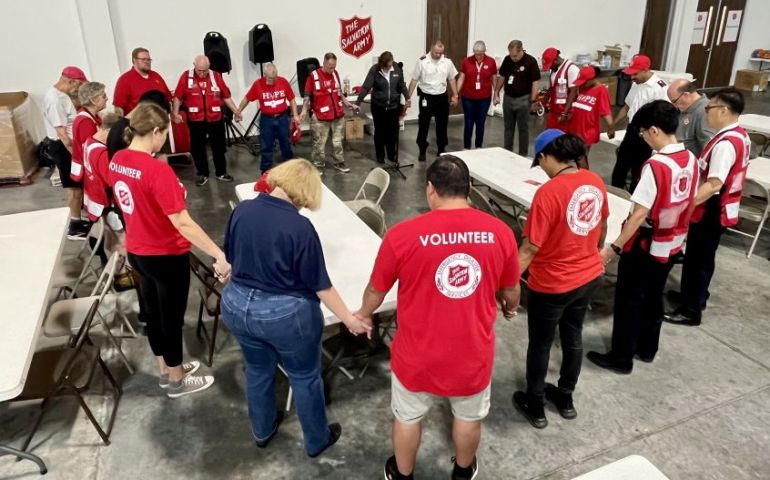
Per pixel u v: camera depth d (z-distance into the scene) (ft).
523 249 7.51
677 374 10.15
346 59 28.22
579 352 8.60
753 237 15.87
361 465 8.19
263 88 20.59
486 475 8.02
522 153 22.95
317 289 6.88
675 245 9.03
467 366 6.24
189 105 19.67
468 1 29.81
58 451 8.48
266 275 6.72
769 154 21.06
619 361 10.06
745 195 15.10
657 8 35.04
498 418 9.12
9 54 22.27
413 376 6.33
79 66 23.35
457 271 5.82
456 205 5.96
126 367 10.42
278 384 9.89
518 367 10.41
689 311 11.64
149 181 7.71
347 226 10.71
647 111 8.30
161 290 8.56
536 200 7.34
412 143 26.68
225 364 10.50
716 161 9.85
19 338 7.35
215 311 10.14
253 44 24.97
